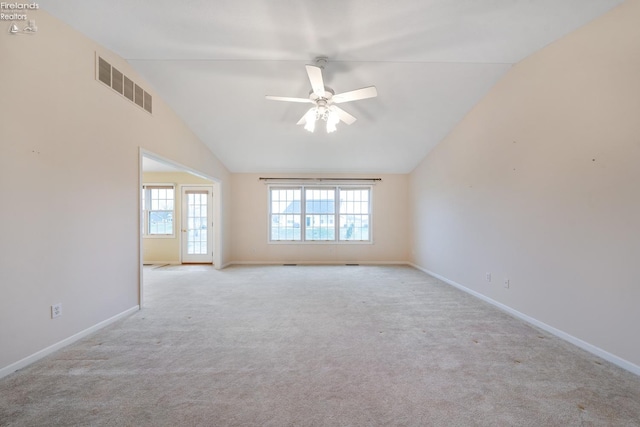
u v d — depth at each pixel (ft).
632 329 6.36
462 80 10.96
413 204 20.31
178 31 8.01
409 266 20.11
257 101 12.52
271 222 21.42
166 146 12.49
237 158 18.67
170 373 6.29
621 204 6.59
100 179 8.79
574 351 7.33
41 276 6.90
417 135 15.53
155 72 10.53
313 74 8.07
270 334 8.44
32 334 6.68
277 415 4.97
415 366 6.61
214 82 11.15
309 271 18.30
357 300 11.93
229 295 12.72
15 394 5.47
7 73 6.18
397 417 4.91
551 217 8.48
